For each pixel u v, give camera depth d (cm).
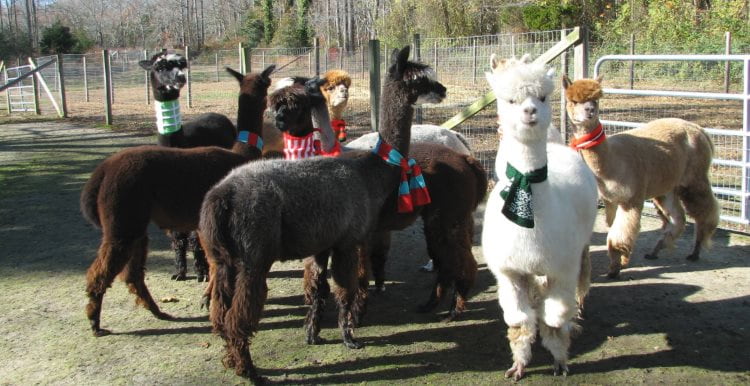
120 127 1562
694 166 582
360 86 1920
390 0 3734
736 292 517
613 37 2361
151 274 585
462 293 474
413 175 449
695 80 1683
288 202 379
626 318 473
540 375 394
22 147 1284
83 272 582
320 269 434
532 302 401
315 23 4612
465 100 1198
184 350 433
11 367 409
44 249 649
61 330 463
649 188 548
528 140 344
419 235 704
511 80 342
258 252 367
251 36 5112
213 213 364
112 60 3147
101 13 6675
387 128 450
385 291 543
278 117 473
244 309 367
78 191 900
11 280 562
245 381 390
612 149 525
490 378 391
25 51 3991
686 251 622
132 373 401
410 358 419
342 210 403
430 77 444
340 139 677
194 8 6562
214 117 724
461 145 650
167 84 566
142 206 436
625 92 729
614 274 555
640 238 666
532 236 354
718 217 591
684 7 2222
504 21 2988
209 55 3581
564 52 733
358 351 430
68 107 2016
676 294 516
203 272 563
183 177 454
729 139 1065
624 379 387
